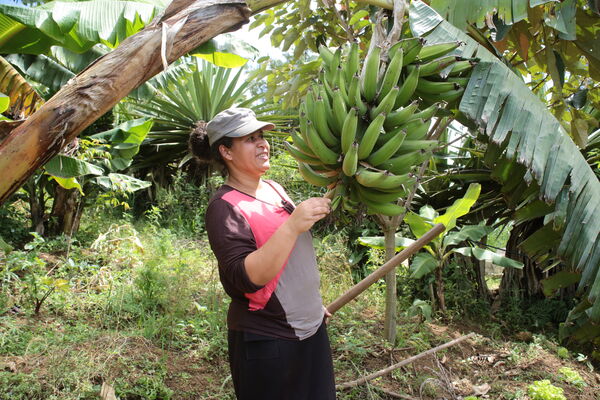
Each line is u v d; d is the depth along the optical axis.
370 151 1.70
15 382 2.75
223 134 1.84
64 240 5.72
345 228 5.49
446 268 5.35
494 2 2.37
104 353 3.13
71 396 2.66
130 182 5.80
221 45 3.51
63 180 4.50
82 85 1.68
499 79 2.20
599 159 4.90
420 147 1.74
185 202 7.84
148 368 3.11
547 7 2.75
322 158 1.75
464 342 4.37
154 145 8.93
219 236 1.77
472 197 3.92
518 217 3.73
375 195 1.76
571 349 4.68
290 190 6.30
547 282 3.99
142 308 3.83
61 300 3.84
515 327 5.03
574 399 3.65
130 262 4.91
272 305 1.81
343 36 4.57
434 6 2.47
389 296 3.89
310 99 1.86
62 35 2.96
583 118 3.88
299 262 1.88
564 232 2.51
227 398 3.00
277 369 1.81
